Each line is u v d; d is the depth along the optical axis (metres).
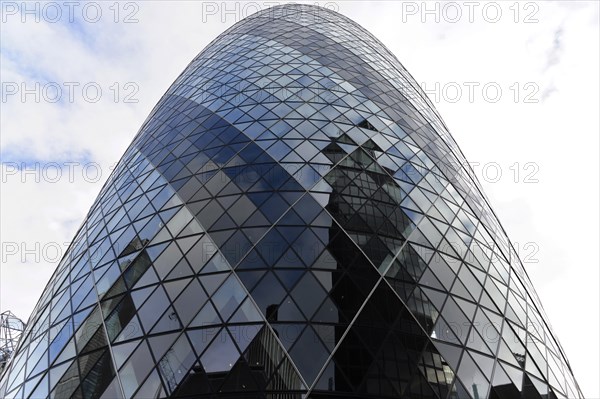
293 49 40.41
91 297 22.50
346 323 18.08
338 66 37.88
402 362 17.59
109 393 17.50
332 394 16.16
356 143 28.20
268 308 18.28
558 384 21.94
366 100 33.62
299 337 17.45
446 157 33.25
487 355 19.72
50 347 21.78
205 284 19.66
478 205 31.02
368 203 23.92
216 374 16.62
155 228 23.83
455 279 22.31
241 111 31.09
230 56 41.34
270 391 16.11
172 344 17.86
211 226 22.27
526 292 27.12
